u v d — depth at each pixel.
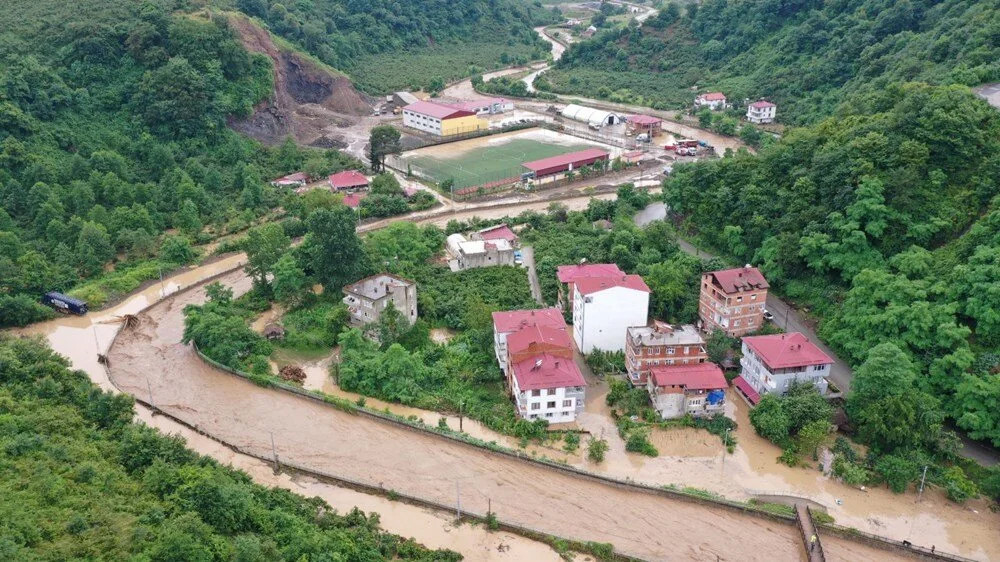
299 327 123.69
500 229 155.00
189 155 192.00
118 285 140.38
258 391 108.38
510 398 104.44
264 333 121.06
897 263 113.44
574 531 82.38
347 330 114.75
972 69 145.25
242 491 78.19
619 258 134.25
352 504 87.00
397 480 90.31
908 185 120.94
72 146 177.75
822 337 115.19
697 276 129.00
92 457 80.19
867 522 83.31
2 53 185.38
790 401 95.94
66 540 65.31
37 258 136.75
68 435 84.44
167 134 193.25
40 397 91.38
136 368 114.50
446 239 155.50
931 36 179.38
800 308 124.00
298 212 170.75
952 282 105.06
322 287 139.12
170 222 166.88
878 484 88.88
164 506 74.06
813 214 128.62
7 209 152.75
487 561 78.81
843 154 130.12
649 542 81.06
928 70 160.00
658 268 124.94
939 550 79.50
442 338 121.25
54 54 194.75
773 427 93.50
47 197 153.38
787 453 92.62
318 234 129.00
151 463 82.19
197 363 115.56
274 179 198.25
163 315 131.75
